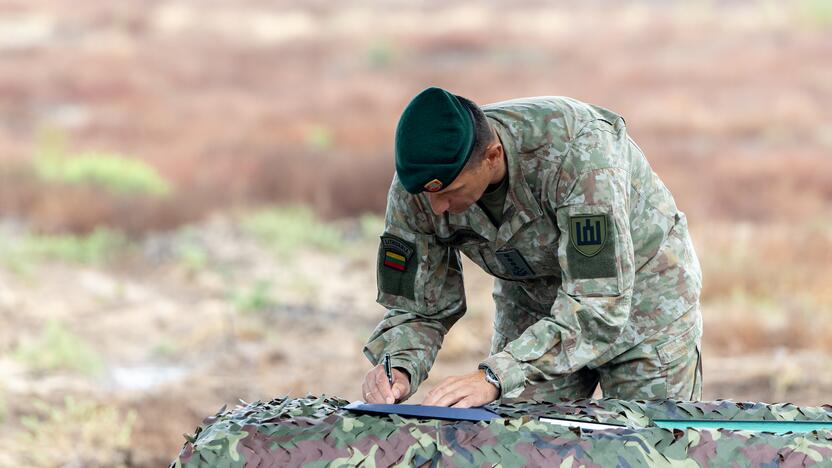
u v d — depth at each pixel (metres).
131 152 20.75
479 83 29.66
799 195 17.11
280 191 17.73
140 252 14.80
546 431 3.33
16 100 27.50
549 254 4.25
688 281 4.51
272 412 3.58
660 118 24.66
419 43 37.91
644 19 44.22
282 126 23.66
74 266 13.97
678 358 4.51
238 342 10.85
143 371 9.96
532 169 4.01
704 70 31.27
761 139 23.42
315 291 12.91
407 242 4.29
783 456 3.27
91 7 45.56
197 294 12.92
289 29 42.69
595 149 3.98
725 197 16.91
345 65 34.59
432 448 3.30
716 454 3.28
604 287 3.92
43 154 19.70
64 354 9.84
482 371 3.80
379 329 4.37
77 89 28.70
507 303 4.96
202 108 26.36
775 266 12.49
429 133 3.71
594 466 3.24
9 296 12.02
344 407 3.62
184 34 41.16
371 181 17.75
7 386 8.93
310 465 3.29
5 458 7.35
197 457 3.34
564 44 37.72
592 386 4.88
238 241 15.30
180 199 16.81
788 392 8.84
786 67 31.50
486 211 4.18
